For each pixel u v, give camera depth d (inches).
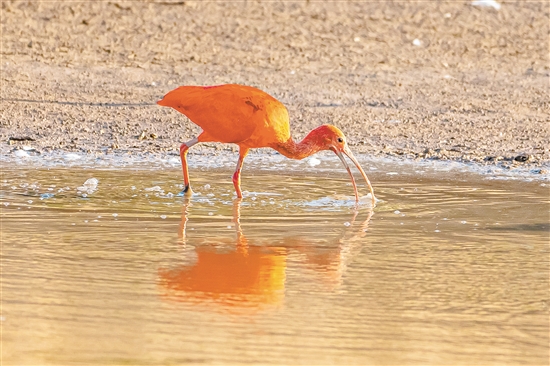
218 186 645.3
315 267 442.0
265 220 538.3
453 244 486.6
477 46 1290.6
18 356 327.9
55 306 378.3
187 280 417.1
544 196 620.7
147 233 500.4
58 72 1085.1
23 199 581.0
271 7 1347.2
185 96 604.1
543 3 1454.2
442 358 333.1
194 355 331.6
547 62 1246.3
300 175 693.3
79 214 542.3
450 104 1016.2
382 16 1353.3
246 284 412.8
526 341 350.9
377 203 594.2
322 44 1253.1
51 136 831.7
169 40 1226.0
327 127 610.5
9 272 422.0
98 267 433.1
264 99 595.8
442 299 396.5
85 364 322.0
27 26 1223.5
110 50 1179.9
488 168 732.0
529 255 466.6
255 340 346.0
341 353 335.3
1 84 1015.0
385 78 1133.7
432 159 770.8
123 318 366.3
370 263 449.4
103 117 916.6
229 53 1200.2
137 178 666.8
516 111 989.8
